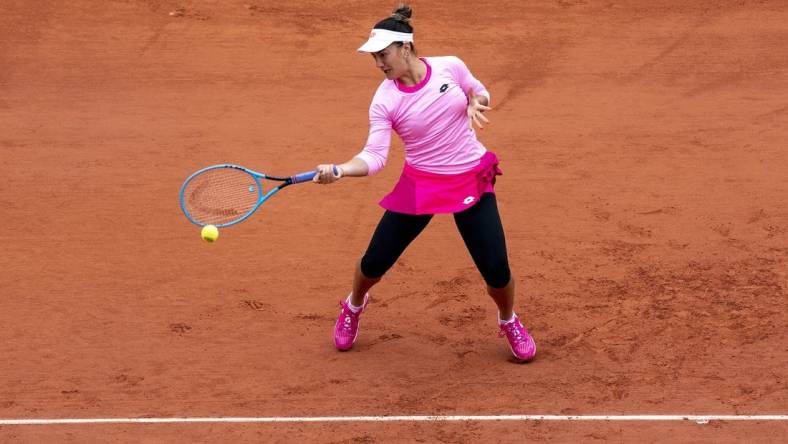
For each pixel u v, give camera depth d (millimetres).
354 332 26359
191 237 34094
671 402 23781
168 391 24609
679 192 37500
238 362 26047
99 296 29812
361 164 22953
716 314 28250
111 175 39562
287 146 42500
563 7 59094
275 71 51219
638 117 45656
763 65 51812
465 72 23609
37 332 27609
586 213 35781
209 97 48188
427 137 23125
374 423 23078
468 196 23609
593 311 28672
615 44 54469
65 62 51594
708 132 43812
